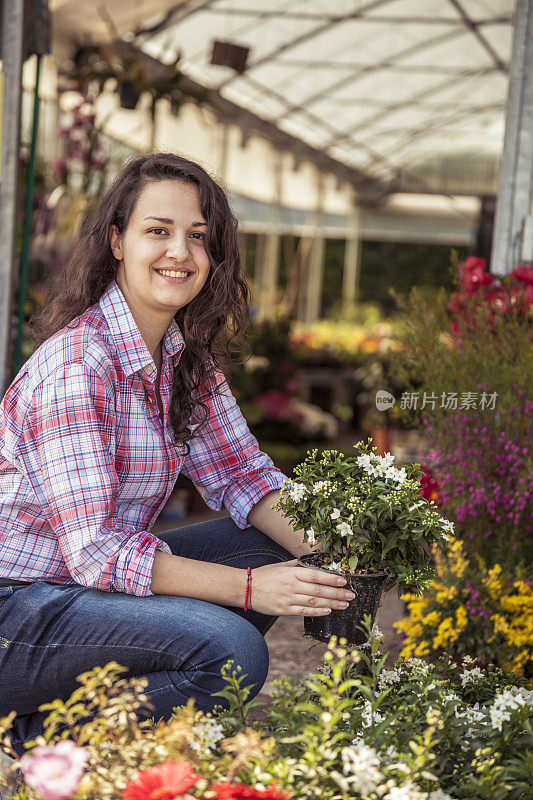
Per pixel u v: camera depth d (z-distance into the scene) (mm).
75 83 6090
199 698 1702
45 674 1752
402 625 2428
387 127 11945
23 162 4348
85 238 1923
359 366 9625
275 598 1753
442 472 2678
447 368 2723
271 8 7973
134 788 1130
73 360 1767
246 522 2105
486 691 1854
